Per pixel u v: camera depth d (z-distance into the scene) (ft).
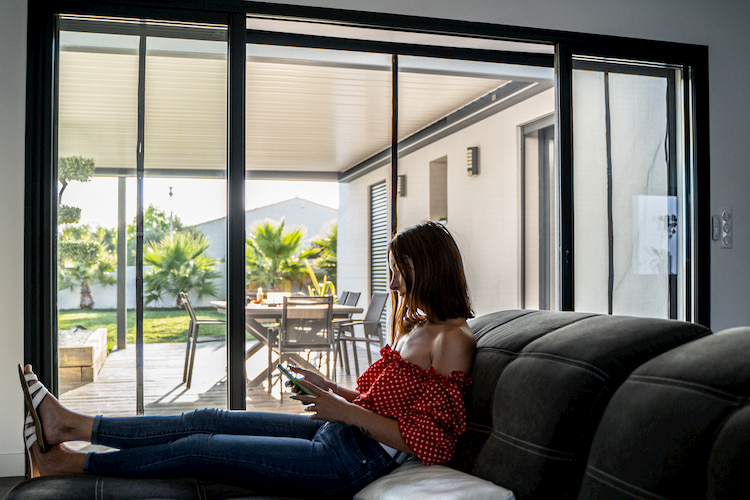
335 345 16.55
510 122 16.48
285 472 5.41
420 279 5.73
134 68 10.27
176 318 10.33
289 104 17.22
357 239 17.80
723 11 13.05
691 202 12.91
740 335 3.75
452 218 16.25
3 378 9.65
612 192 12.53
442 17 11.44
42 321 9.82
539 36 11.91
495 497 4.24
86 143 10.11
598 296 12.39
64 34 10.07
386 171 16.47
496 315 6.31
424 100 16.24
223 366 10.48
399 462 5.70
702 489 3.17
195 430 5.74
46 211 9.86
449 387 5.27
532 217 16.53
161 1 10.18
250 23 11.14
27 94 9.80
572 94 12.17
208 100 10.52
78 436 5.73
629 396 3.86
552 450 4.18
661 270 12.82
